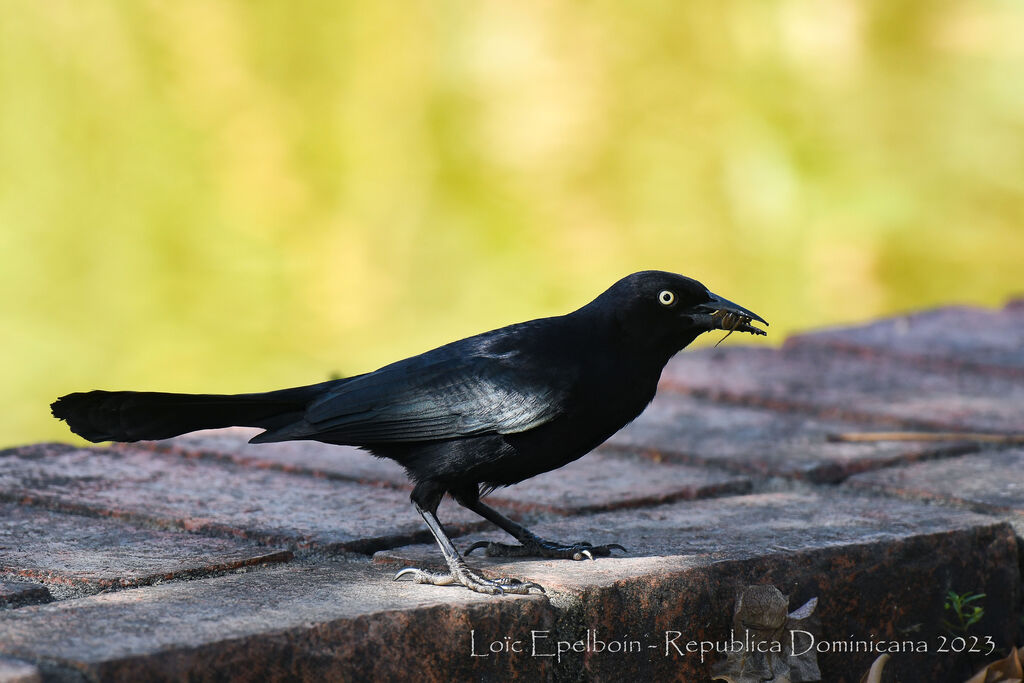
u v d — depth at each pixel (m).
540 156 16.86
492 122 17.03
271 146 17.17
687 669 5.27
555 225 16.61
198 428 5.46
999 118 16.83
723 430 7.88
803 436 7.74
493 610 4.85
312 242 16.81
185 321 16.11
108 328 15.91
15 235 16.66
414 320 16.20
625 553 5.57
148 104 17.30
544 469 5.58
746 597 5.32
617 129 16.98
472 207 16.78
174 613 4.66
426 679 4.73
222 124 17.27
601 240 16.44
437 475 5.47
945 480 6.80
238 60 17.42
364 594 4.96
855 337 10.21
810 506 6.37
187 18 17.55
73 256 16.67
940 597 5.83
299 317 16.27
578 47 17.14
